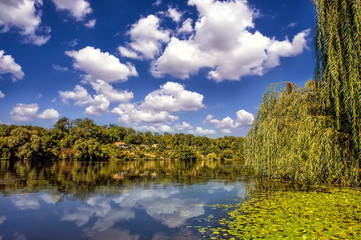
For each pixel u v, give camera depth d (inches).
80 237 264.5
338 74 424.8
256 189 543.5
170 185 651.5
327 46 445.4
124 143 4023.1
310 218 285.0
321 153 441.1
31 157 2151.8
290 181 641.0
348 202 361.1
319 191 458.9
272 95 610.5
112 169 1275.8
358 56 403.5
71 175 907.4
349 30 406.6
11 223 313.7
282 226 258.1
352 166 431.2
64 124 4018.2
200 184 667.4
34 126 3078.2
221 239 237.5
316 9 467.2
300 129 473.4
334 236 225.1
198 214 348.8
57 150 2456.9
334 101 443.8
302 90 559.5
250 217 301.4
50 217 342.0
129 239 256.4
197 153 3673.7
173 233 270.2
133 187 613.6
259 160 616.7
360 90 393.7
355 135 401.1
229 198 458.3
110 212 367.2
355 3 406.0
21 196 482.9
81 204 420.5
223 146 4377.5
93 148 2474.2
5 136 2433.6
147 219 329.4
